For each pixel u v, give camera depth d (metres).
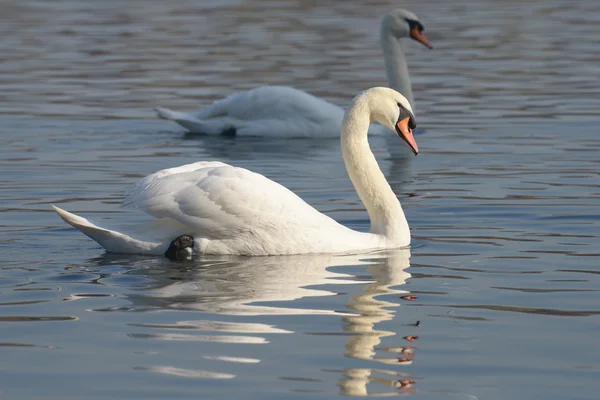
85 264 12.83
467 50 37.28
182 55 36.38
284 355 9.41
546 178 18.66
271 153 22.20
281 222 13.41
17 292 11.47
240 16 47.59
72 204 16.72
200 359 9.30
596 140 22.45
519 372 9.04
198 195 13.17
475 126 24.66
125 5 52.44
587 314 10.70
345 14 47.94
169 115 24.69
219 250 13.39
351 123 14.41
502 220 15.50
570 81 30.50
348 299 11.29
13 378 8.88
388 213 14.16
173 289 11.62
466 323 10.42
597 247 13.69
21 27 43.78
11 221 15.38
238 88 30.05
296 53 36.50
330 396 8.49
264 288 11.73
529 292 11.56
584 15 46.38
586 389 8.66
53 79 31.56
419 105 27.72
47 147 22.17
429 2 52.66
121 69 33.44
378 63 34.00
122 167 20.11
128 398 8.43
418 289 11.73
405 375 8.95
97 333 10.02
